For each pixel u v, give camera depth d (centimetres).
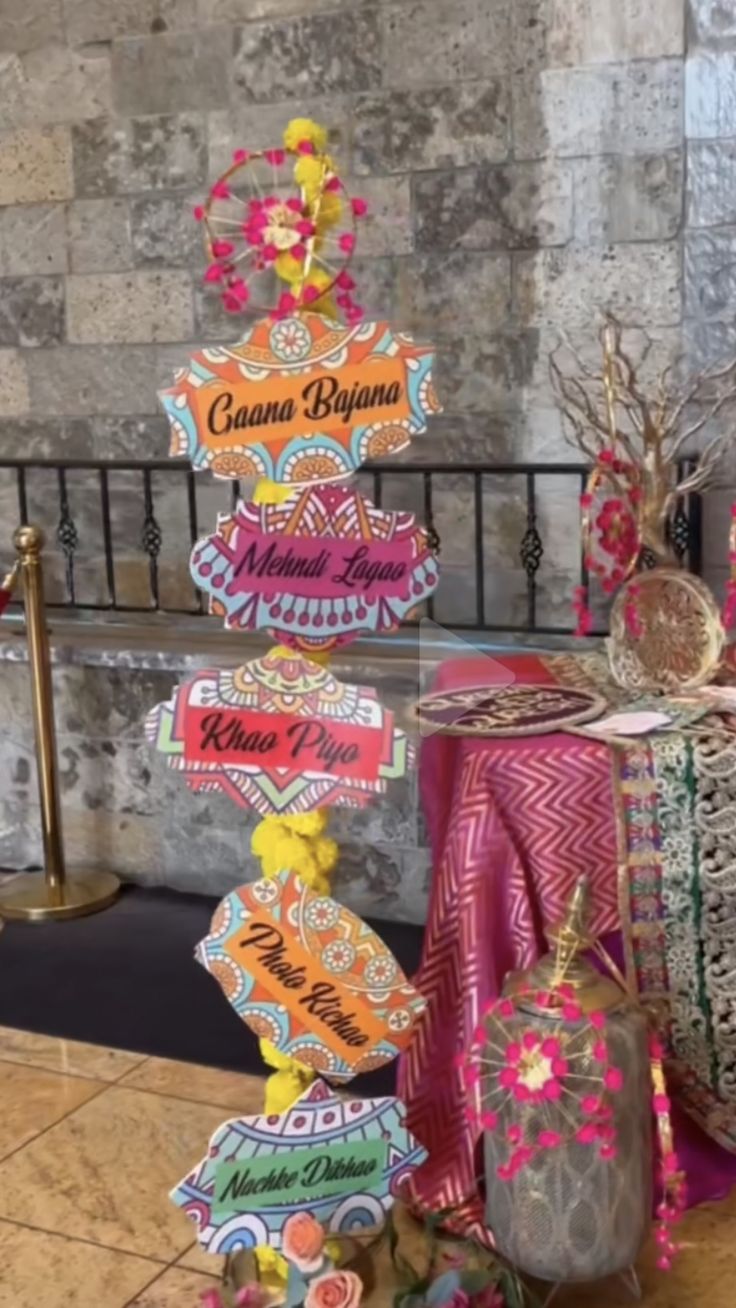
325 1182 177
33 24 379
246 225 168
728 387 266
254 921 171
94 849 360
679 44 312
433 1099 204
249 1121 172
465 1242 195
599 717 206
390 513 168
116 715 349
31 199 389
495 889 198
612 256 328
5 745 362
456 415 351
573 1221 179
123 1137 236
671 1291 191
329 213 170
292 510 165
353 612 169
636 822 193
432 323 349
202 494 383
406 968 303
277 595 166
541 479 342
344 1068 176
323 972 173
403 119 344
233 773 170
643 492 224
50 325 394
